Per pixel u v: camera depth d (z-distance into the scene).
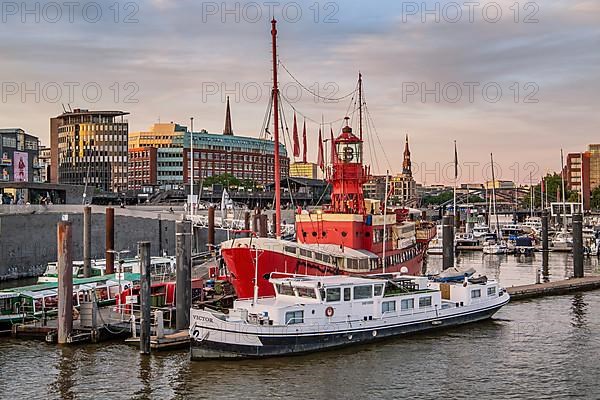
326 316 57.81
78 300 68.12
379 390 48.56
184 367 52.94
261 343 54.31
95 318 61.06
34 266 107.25
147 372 51.81
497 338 63.38
